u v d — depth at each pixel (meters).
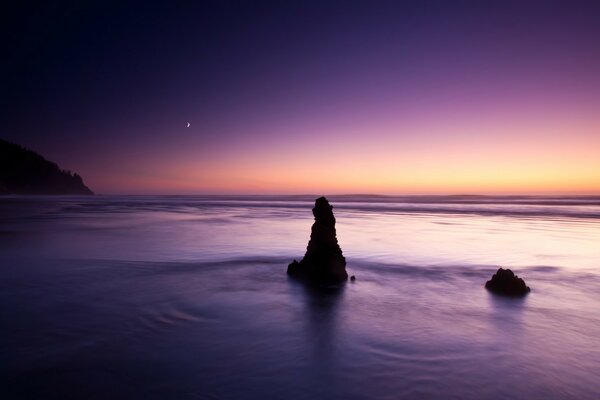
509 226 37.97
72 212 60.31
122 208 77.94
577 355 7.31
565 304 11.12
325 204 15.06
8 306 10.45
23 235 27.61
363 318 9.67
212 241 25.06
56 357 7.09
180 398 5.64
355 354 7.30
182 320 9.38
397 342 7.96
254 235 28.83
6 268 15.82
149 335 8.30
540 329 8.88
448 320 9.53
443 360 7.03
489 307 10.79
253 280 14.11
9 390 5.88
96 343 7.79
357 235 29.55
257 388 5.95
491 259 18.95
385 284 13.70
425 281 14.23
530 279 14.67
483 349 7.59
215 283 13.53
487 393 5.82
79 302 10.90
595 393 5.85
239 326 8.96
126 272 15.30
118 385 6.03
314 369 6.62
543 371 6.59
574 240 26.48
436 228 35.72
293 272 14.89
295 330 8.71
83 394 5.75
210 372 6.49
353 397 5.69
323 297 11.77
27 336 8.18
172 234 29.22
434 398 5.67
